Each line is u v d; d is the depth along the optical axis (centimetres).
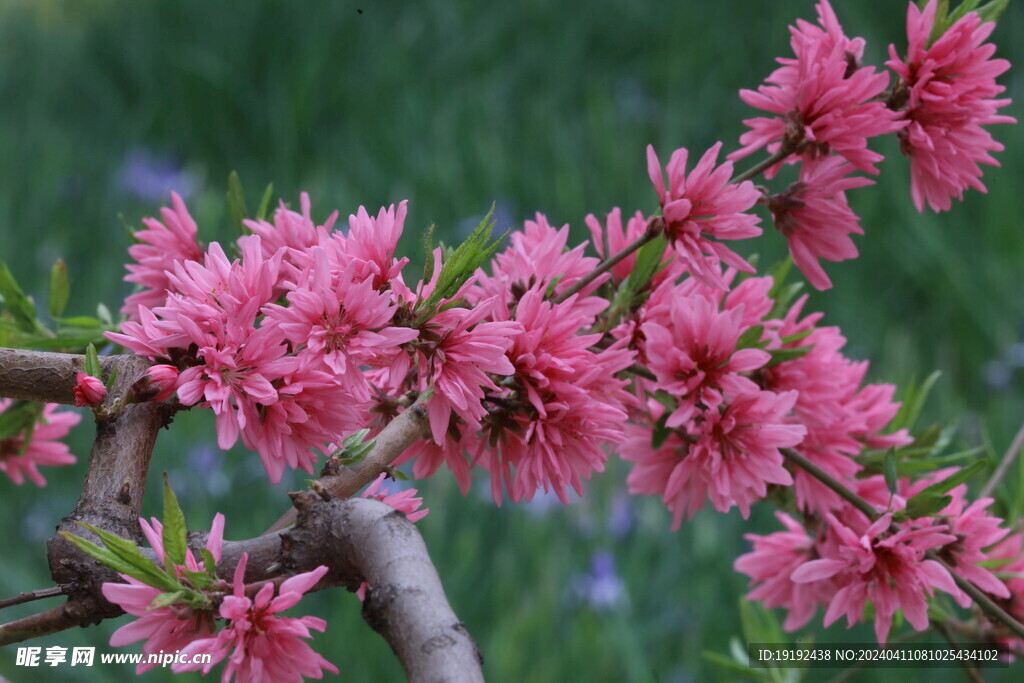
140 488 106
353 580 102
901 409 133
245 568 101
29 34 387
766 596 131
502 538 238
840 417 124
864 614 132
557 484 109
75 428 256
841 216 119
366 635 213
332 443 106
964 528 122
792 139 118
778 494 130
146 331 104
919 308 298
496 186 314
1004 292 284
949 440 133
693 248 114
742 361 114
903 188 305
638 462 123
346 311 104
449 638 98
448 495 240
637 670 208
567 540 238
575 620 220
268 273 104
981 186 120
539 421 109
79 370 110
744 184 115
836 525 118
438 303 106
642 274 116
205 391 103
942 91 118
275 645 100
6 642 103
